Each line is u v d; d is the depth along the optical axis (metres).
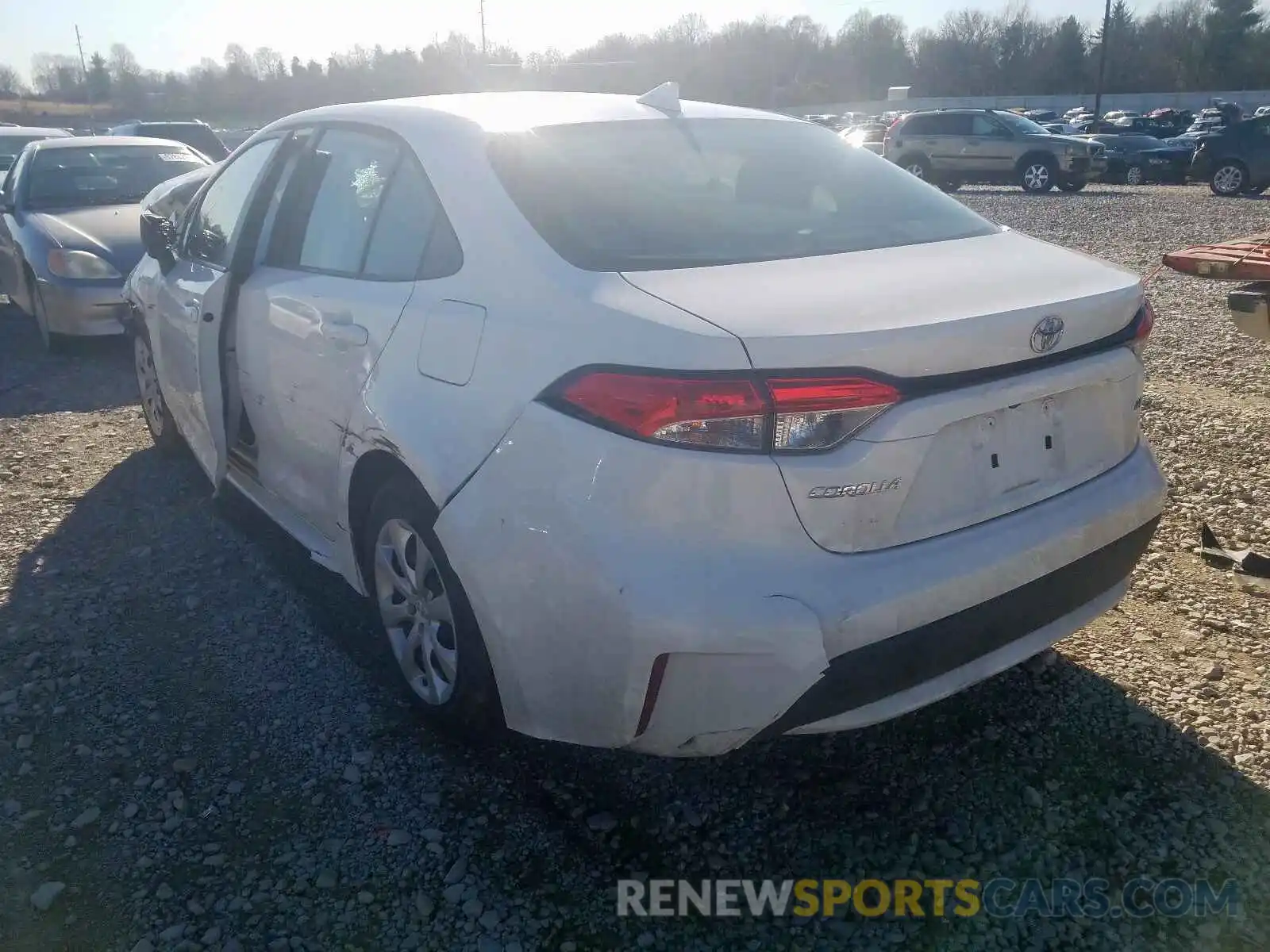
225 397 3.93
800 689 2.24
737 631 2.20
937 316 2.36
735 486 2.21
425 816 2.75
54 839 2.70
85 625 3.79
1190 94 65.56
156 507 4.87
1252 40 70.62
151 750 3.05
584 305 2.45
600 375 2.31
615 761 2.97
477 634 2.73
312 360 3.31
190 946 2.35
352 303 3.15
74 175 8.86
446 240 2.92
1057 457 2.67
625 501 2.26
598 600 2.28
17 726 3.18
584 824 2.72
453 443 2.61
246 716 3.22
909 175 3.55
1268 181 20.11
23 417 6.37
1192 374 6.72
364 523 3.29
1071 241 13.32
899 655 2.35
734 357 2.20
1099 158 23.05
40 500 4.98
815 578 2.26
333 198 3.52
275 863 2.60
